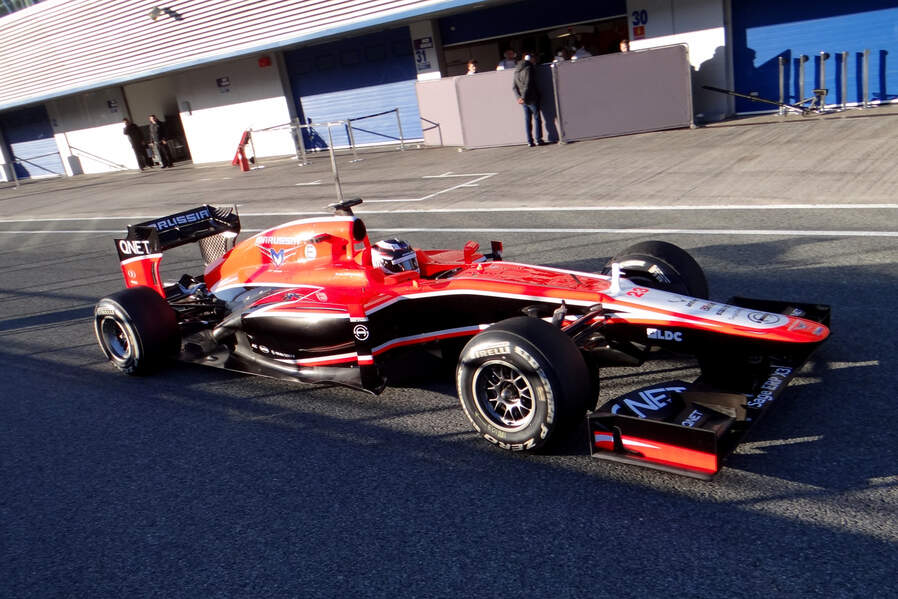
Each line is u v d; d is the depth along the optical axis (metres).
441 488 3.73
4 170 34.75
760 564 2.87
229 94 24.27
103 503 4.07
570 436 4.07
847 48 13.65
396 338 4.80
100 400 5.56
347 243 5.12
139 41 23.30
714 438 3.25
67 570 3.51
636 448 3.55
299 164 20.23
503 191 11.60
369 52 20.70
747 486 3.38
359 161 18.45
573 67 14.54
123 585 3.34
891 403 3.88
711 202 8.85
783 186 9.06
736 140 12.40
